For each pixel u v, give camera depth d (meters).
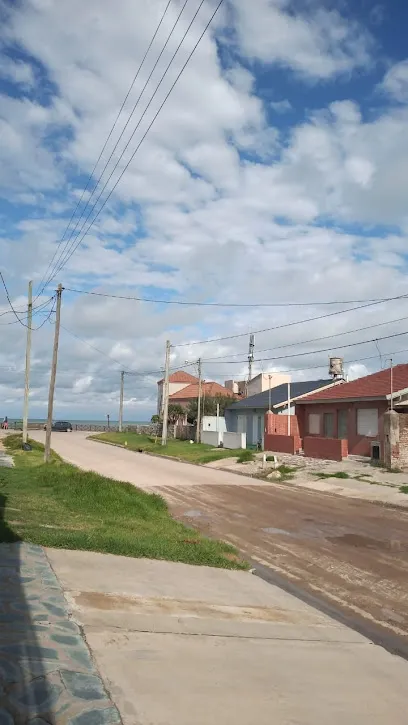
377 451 26.55
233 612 6.73
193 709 4.08
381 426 27.94
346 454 28.00
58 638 4.94
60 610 5.72
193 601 6.92
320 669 5.20
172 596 6.97
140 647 5.07
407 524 14.27
